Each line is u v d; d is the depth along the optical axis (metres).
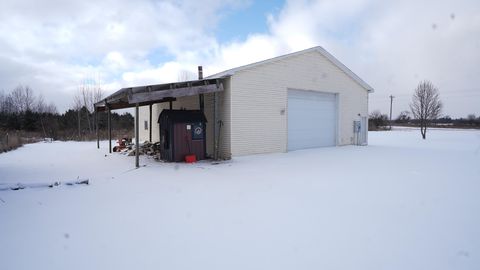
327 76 15.24
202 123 11.03
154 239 3.64
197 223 4.19
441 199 5.39
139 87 9.16
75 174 8.21
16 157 12.26
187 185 6.67
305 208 4.86
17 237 3.72
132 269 2.92
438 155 12.41
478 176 7.63
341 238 3.64
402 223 4.16
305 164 9.78
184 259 3.12
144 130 20.73
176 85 9.93
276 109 12.85
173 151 10.45
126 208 4.92
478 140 22.06
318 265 2.98
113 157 12.09
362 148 15.32
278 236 3.72
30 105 41.81
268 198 5.50
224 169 8.87
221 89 10.96
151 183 6.92
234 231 3.88
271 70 12.61
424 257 3.14
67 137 26.39
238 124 11.57
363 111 17.58
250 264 3.01
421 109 25.36
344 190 6.10
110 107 14.30
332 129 16.03
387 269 2.90
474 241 3.54
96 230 3.95
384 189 6.18
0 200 5.40
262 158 11.23
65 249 3.38
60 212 4.71
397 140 22.39
